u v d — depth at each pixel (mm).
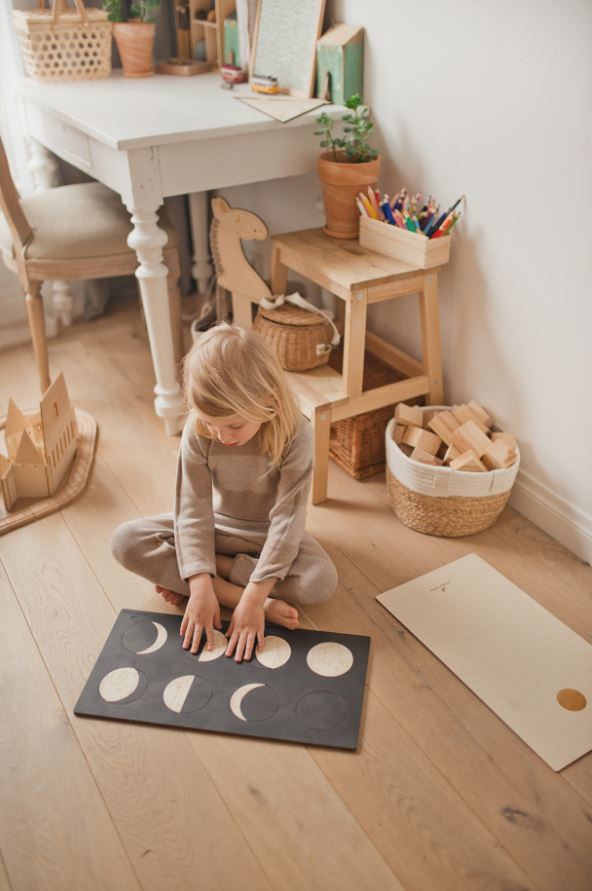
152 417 2166
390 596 1584
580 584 1626
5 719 1352
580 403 1586
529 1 1404
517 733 1320
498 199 1613
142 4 2168
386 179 1923
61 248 1963
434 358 1843
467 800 1221
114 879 1129
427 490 1661
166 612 1556
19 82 2182
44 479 1833
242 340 1376
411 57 1709
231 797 1229
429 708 1363
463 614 1544
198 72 2256
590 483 1629
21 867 1146
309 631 1501
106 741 1314
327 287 1725
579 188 1435
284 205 2354
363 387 1902
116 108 1892
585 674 1424
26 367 2400
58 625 1533
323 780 1251
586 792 1234
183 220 2705
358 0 1804
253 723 1329
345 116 1852
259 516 1609
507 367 1735
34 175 2381
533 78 1447
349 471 1943
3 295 2506
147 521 1588
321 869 1133
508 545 1726
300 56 1943
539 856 1148
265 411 1384
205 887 1114
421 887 1110
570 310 1537
